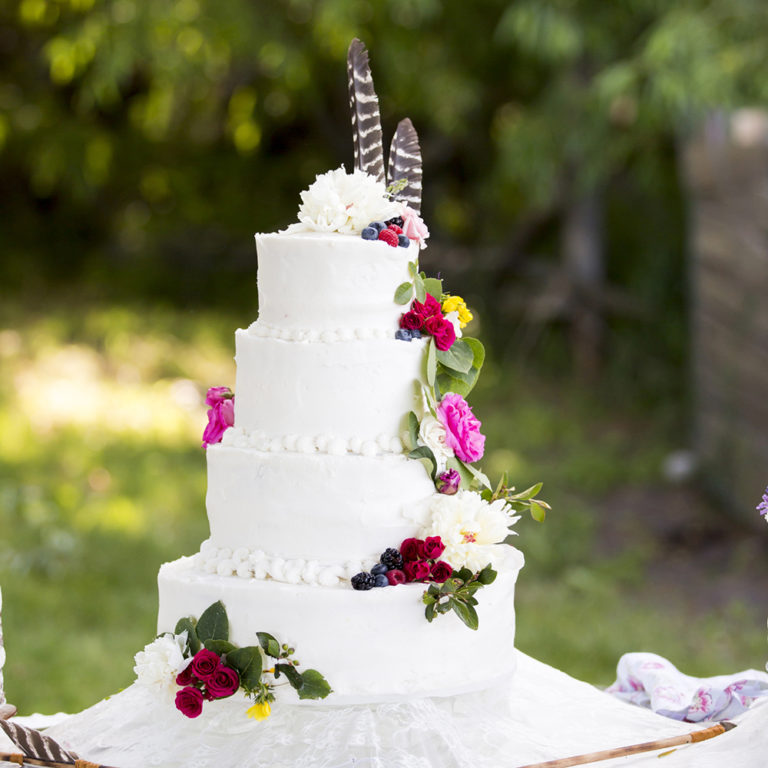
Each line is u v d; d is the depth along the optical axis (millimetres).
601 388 11523
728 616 6699
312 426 2887
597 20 9680
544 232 13023
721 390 8531
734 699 3221
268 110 13562
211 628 2828
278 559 2857
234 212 14828
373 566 2828
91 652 5805
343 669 2779
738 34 8953
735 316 8219
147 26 10398
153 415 10344
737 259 8125
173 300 14148
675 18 9062
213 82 12648
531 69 11438
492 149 13023
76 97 14016
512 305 12352
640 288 11859
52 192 15008
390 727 2744
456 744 2744
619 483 9148
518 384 11750
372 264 2896
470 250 13453
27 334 12328
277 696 2805
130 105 14211
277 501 2859
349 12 10508
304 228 3047
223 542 2979
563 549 7680
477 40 11562
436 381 3053
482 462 9359
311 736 2736
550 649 5977
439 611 2770
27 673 5543
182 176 14758
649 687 3539
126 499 8188
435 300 3029
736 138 7965
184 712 2771
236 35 10695
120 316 12906
